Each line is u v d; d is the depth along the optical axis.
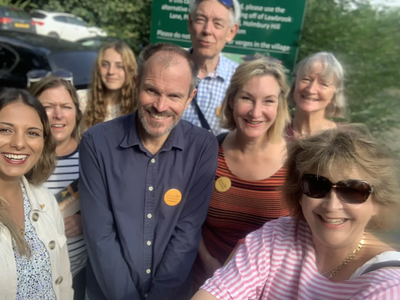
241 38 1.87
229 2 1.40
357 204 0.56
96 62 1.62
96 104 1.63
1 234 0.66
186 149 0.89
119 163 0.84
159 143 0.86
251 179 1.00
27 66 2.23
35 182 0.81
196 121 1.46
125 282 0.85
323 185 0.58
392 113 1.93
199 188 0.90
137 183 0.85
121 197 0.84
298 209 0.67
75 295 1.03
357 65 1.99
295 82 1.39
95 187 0.84
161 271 0.86
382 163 0.56
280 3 1.77
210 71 1.47
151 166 0.85
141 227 0.86
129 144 0.84
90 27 2.81
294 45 1.80
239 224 1.02
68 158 1.05
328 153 0.58
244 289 0.64
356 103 1.99
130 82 1.62
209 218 1.05
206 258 1.07
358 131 0.61
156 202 0.87
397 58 1.94
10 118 0.70
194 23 1.42
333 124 1.36
